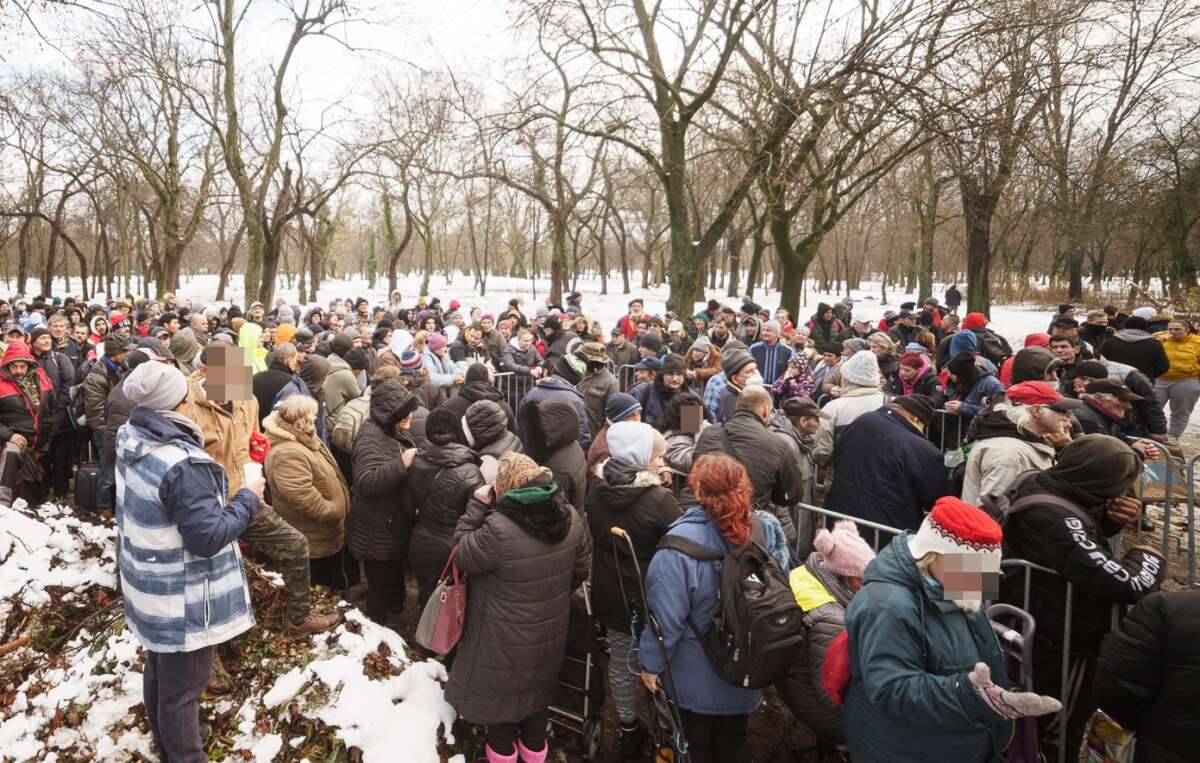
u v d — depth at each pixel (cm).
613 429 357
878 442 431
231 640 389
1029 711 197
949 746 228
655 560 297
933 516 234
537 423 457
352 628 409
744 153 1549
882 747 239
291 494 418
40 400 612
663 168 1656
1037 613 314
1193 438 1004
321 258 5044
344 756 336
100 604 425
